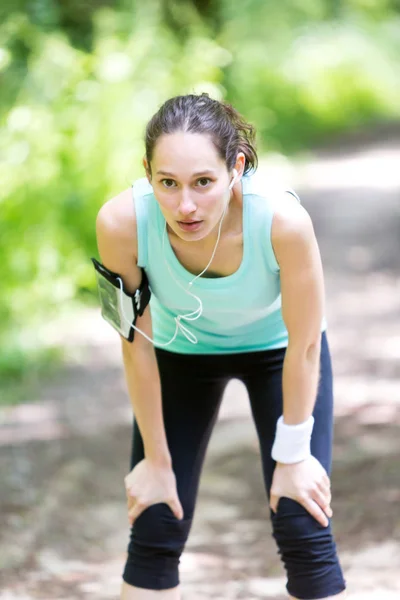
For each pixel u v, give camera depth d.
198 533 6.69
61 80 12.83
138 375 4.29
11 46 12.76
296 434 4.18
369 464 7.57
